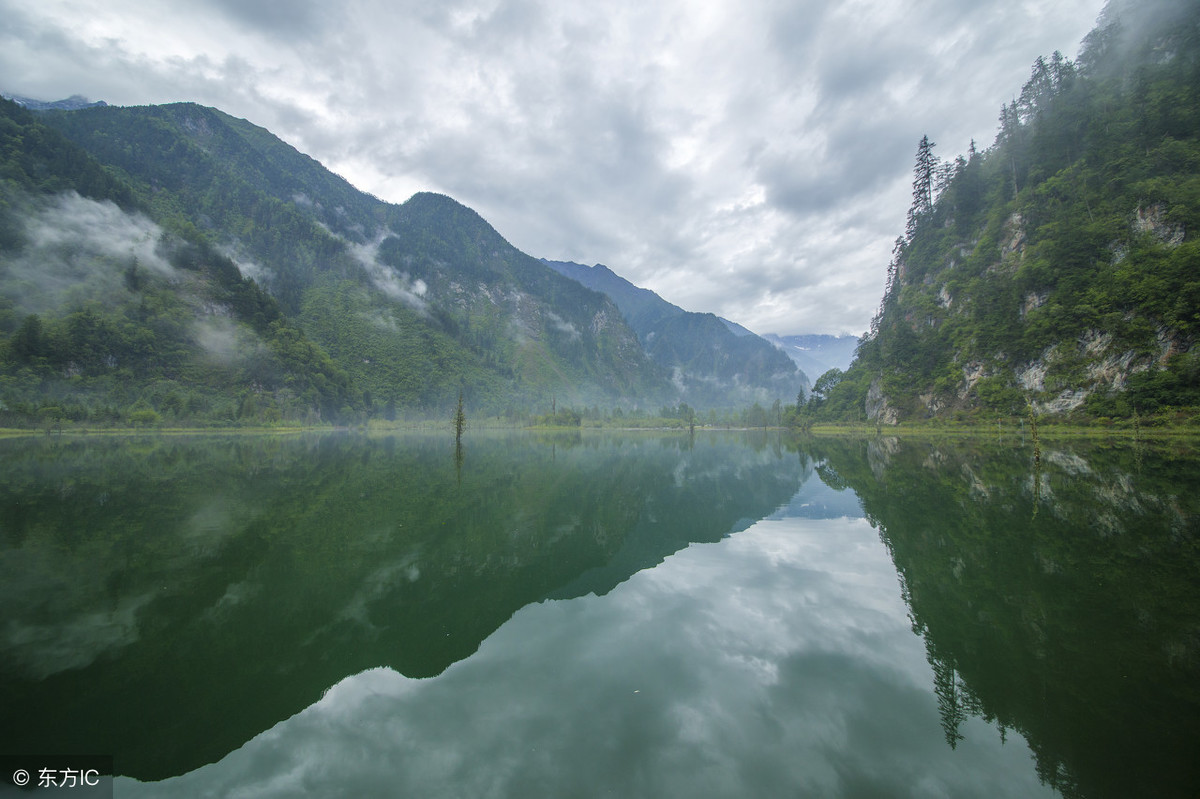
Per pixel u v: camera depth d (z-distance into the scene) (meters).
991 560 15.78
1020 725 7.26
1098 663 9.14
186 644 10.07
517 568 15.81
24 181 182.00
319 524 20.92
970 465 42.78
